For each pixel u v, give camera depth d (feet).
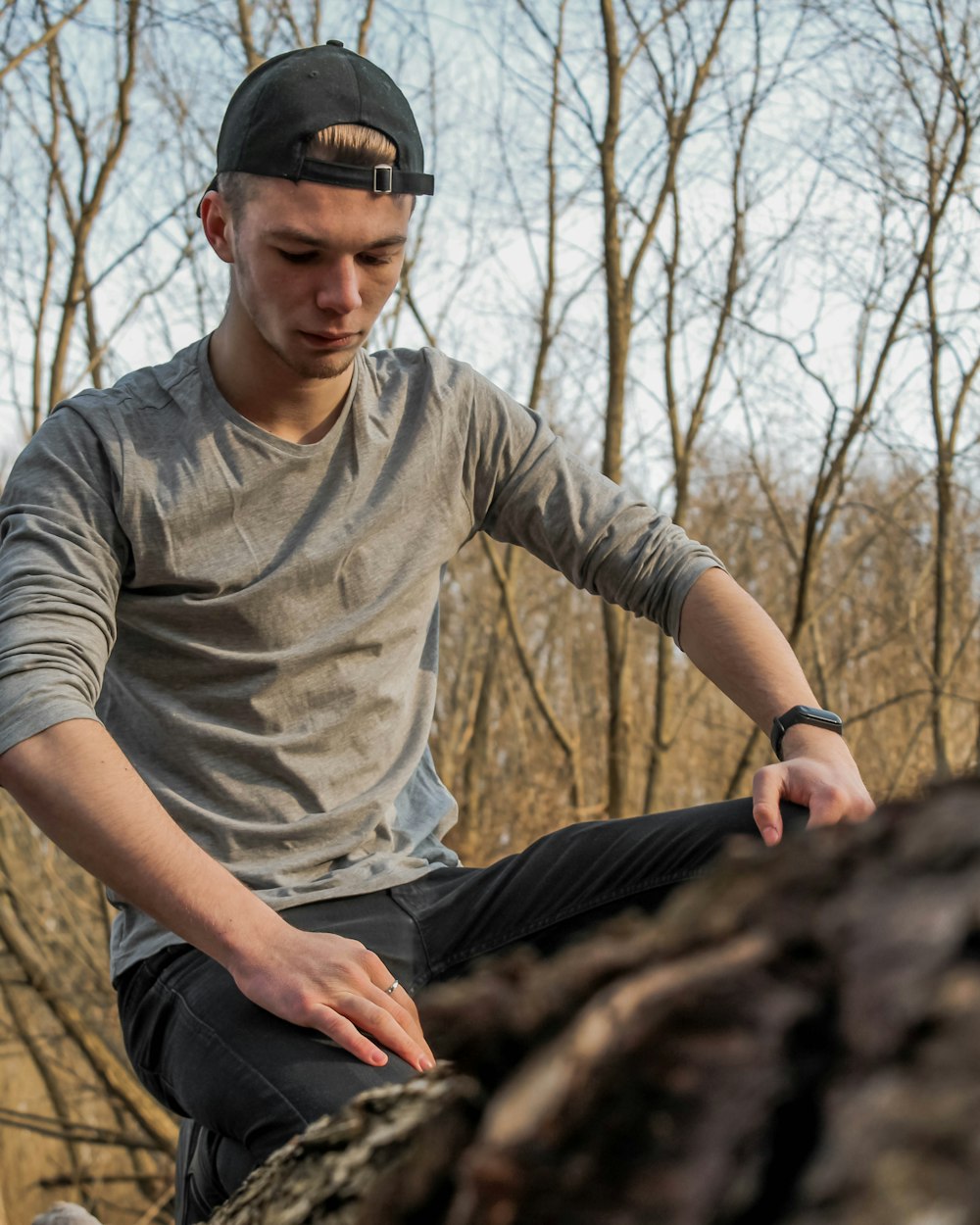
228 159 5.04
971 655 28.35
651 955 1.39
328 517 5.36
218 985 4.48
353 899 5.05
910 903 1.22
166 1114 21.65
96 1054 21.44
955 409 25.57
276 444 5.29
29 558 4.96
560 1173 1.24
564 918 4.85
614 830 4.94
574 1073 1.23
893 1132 1.05
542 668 30.14
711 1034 1.23
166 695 5.22
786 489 27.66
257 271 4.93
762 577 29.84
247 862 5.02
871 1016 1.15
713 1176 1.16
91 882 22.33
